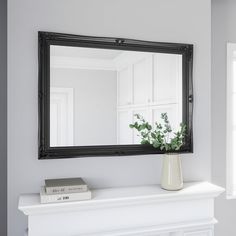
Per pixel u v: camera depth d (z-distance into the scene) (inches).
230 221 92.3
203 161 77.3
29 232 57.6
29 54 64.1
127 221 63.9
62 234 59.6
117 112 70.3
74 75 67.0
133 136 71.5
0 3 70.5
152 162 73.4
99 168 69.3
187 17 76.5
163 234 65.9
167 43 73.4
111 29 70.0
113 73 70.0
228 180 92.1
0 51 70.8
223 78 91.2
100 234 61.6
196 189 68.3
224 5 91.5
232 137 92.3
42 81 64.1
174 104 74.4
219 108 90.8
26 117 63.9
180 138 69.6
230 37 92.0
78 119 67.2
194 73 76.5
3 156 71.3
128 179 71.5
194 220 68.9
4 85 71.2
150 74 72.7
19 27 63.4
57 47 65.6
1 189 71.1
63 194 58.1
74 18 67.1
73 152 66.7
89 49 68.1
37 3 64.6
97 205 60.1
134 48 71.1
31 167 64.3
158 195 63.6
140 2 72.3
